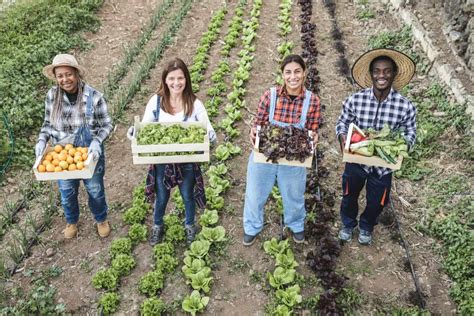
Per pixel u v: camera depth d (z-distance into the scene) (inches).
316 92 225.6
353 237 152.6
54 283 140.1
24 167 189.2
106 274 137.0
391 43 253.4
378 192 132.5
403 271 142.3
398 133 123.1
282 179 131.4
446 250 146.9
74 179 138.6
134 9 318.7
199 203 140.4
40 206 169.5
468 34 212.4
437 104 205.0
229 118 208.4
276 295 132.3
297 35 279.6
